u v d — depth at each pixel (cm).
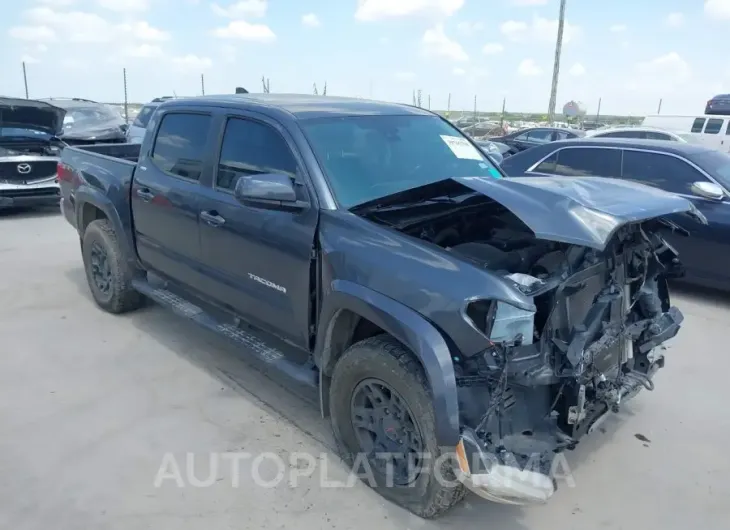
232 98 433
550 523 311
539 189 296
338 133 379
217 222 402
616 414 417
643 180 702
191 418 398
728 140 1878
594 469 357
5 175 985
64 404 412
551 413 289
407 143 403
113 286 551
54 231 941
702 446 381
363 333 336
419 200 360
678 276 388
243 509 313
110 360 480
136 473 341
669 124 2020
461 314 266
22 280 679
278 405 417
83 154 591
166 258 475
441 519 311
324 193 343
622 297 326
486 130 2639
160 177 468
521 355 276
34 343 508
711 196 624
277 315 373
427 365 270
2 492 323
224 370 467
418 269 287
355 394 325
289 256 352
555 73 2231
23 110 992
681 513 320
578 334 286
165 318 566
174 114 471
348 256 314
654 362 368
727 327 582
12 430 380
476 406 275
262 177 333
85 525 300
